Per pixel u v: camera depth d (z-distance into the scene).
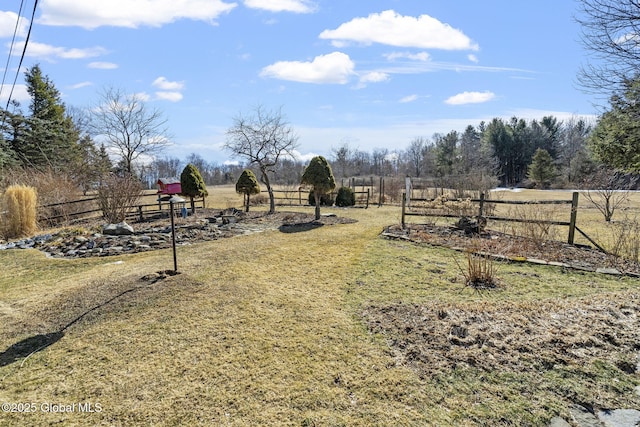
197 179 13.41
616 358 2.86
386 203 17.52
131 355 3.04
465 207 8.85
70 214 10.98
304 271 5.36
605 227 9.38
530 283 4.72
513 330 3.29
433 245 7.04
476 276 4.72
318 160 10.64
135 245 7.36
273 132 17.75
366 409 2.37
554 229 7.71
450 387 2.57
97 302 4.11
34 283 5.10
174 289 4.48
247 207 13.66
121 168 22.53
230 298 4.21
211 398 2.49
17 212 8.89
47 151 16.97
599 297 4.10
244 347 3.13
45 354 3.09
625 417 2.27
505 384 2.59
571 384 2.57
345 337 3.29
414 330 3.36
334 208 15.14
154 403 2.45
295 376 2.72
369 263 5.80
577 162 30.36
